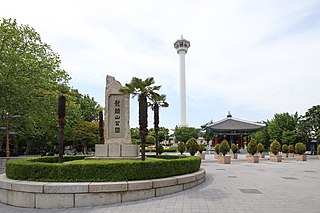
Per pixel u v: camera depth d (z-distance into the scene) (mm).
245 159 31094
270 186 11258
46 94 20656
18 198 8023
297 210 7301
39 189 7812
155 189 8891
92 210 7344
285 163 25781
